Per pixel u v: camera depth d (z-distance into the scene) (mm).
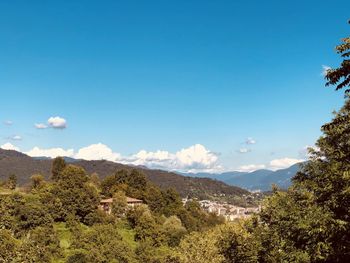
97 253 93312
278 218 26703
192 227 139625
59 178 149125
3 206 106688
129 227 124875
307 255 21203
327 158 23719
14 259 32688
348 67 13453
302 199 23281
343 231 17875
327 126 16500
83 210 122562
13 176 160000
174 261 53188
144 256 98000
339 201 17938
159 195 157750
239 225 35719
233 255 33188
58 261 89062
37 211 107500
